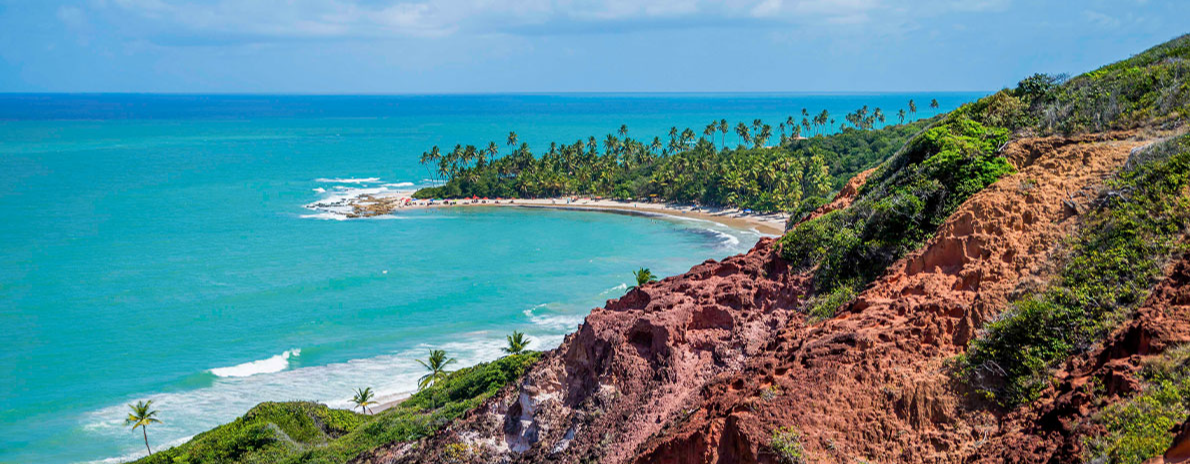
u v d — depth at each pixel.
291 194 180.88
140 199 169.25
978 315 21.08
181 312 87.69
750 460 19.16
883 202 29.50
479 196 177.50
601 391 26.95
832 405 19.77
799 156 158.38
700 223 142.75
